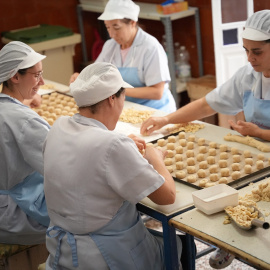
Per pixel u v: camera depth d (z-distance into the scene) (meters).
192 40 5.30
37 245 2.76
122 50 3.81
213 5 4.41
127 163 2.02
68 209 2.11
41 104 3.57
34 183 2.66
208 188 2.16
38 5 5.65
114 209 2.11
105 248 2.11
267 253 1.83
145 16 5.02
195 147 2.75
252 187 2.29
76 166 2.05
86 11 5.89
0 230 2.66
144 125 2.97
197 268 3.13
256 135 2.75
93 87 2.06
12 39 5.27
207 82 5.03
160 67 3.65
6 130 2.54
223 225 2.03
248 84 2.85
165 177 2.18
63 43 5.29
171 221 2.11
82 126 2.12
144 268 2.20
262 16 2.54
